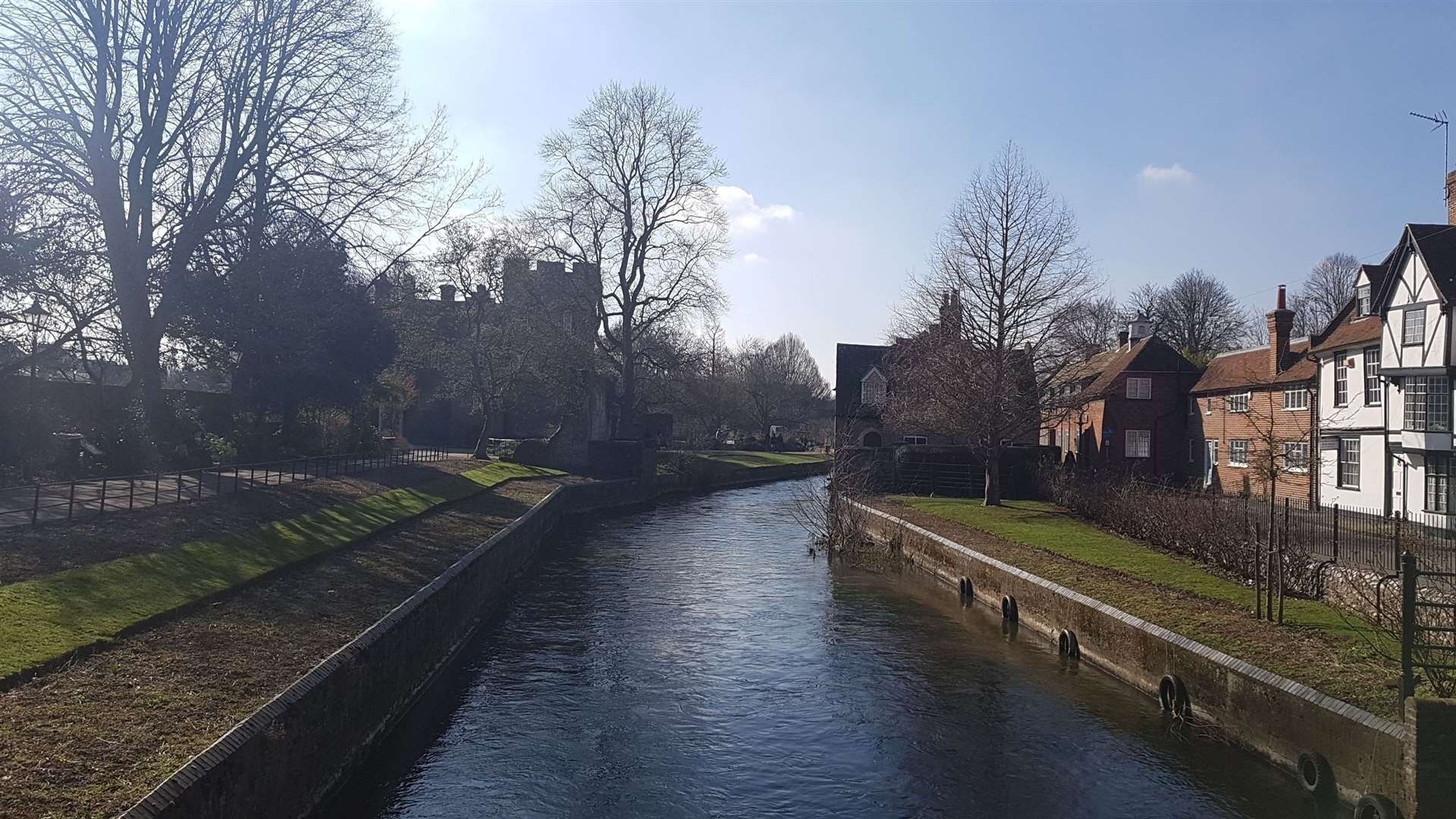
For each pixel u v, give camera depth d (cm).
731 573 2597
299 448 3703
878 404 5203
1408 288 2816
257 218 2614
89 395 2983
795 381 11131
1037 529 2630
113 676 975
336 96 2692
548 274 4941
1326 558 1770
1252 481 3728
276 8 2586
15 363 2388
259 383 3681
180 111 2558
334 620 1308
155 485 2244
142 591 1290
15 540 1474
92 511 1798
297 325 2727
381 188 2775
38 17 2231
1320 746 1041
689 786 1147
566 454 4928
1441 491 2688
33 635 1035
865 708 1431
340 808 1062
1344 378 3192
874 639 1858
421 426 6394
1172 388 4475
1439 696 964
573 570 2650
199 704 917
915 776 1179
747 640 1842
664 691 1514
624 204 4678
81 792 704
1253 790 1110
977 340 3209
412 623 1400
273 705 909
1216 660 1249
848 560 2834
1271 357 3759
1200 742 1257
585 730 1333
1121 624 1518
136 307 2502
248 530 1844
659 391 5556
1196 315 7106
